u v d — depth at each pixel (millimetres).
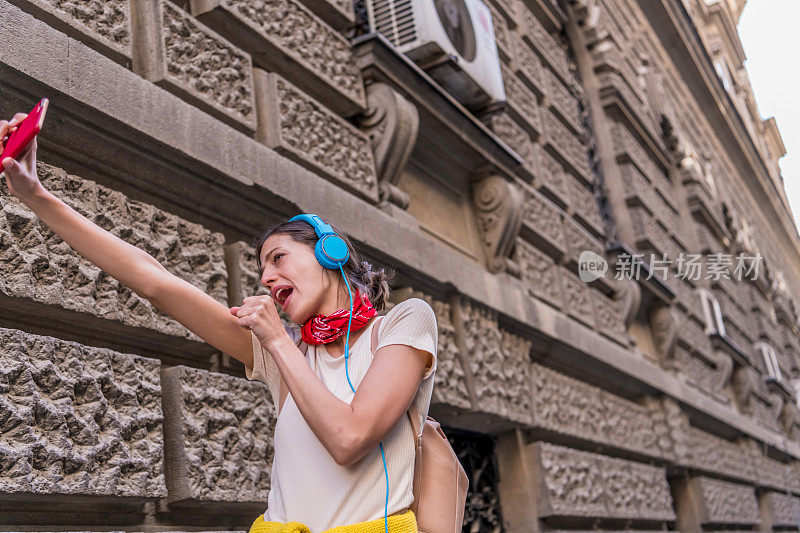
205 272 2936
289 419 1518
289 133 3572
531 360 5617
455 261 4605
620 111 9586
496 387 4711
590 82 9391
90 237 1652
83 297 2391
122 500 2363
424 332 1496
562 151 7238
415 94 4559
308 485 1436
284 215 3354
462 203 5480
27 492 2039
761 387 13148
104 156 2627
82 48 2516
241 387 2949
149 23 3023
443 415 4480
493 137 5320
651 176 10070
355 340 1575
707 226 12281
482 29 5555
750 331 13898
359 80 4293
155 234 2775
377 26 4973
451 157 5238
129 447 2420
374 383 1400
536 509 5078
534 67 7297
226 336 1680
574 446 5934
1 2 2283
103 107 2506
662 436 7605
